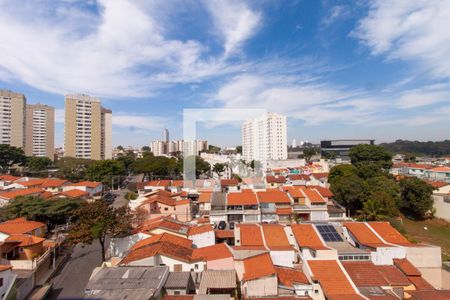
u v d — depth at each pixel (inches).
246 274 1008.9
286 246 1238.3
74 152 4581.7
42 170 3929.6
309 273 1015.0
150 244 1214.3
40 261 1209.4
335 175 2684.5
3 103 4419.3
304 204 2052.2
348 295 898.1
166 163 3794.3
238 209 1913.1
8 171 3878.0
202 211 2096.5
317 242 1245.1
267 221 1893.5
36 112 5128.0
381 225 1344.7
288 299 893.8
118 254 1339.8
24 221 1503.4
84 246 1546.5
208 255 1159.6
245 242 1283.2
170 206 1966.0
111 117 5246.1
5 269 960.3
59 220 1731.1
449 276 1113.4
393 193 2111.2
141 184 2933.1
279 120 5019.7
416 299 892.6
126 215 1454.2
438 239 1784.0
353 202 2155.5
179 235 1385.3
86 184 2691.9
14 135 4520.2
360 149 3494.1
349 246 1234.6
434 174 3331.7
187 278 1010.1
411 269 1069.8
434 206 2156.7
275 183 2947.8
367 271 1053.2
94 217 1334.9
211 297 873.5
